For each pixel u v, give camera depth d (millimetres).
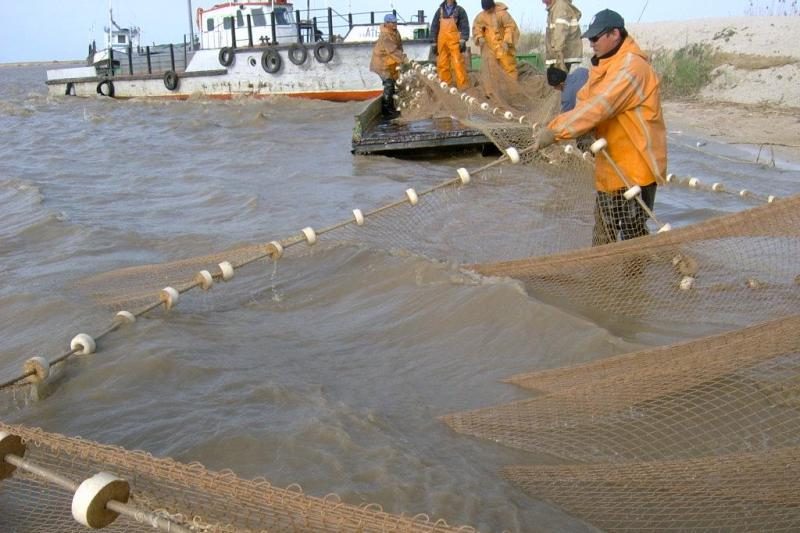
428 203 7664
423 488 2998
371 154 12695
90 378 4113
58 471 2775
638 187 5641
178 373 4145
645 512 2861
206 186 10422
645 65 5605
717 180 10766
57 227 8031
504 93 13367
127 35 29609
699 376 3332
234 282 5961
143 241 7539
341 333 4922
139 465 2479
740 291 4988
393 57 17016
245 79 24859
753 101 22266
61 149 15258
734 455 2865
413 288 5473
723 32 28406
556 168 7094
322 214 8477
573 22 12711
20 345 4965
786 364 3498
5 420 3740
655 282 5133
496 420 3572
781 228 4457
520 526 2789
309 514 2172
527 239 6594
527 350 4406
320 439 3377
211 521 2229
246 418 3633
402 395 3996
